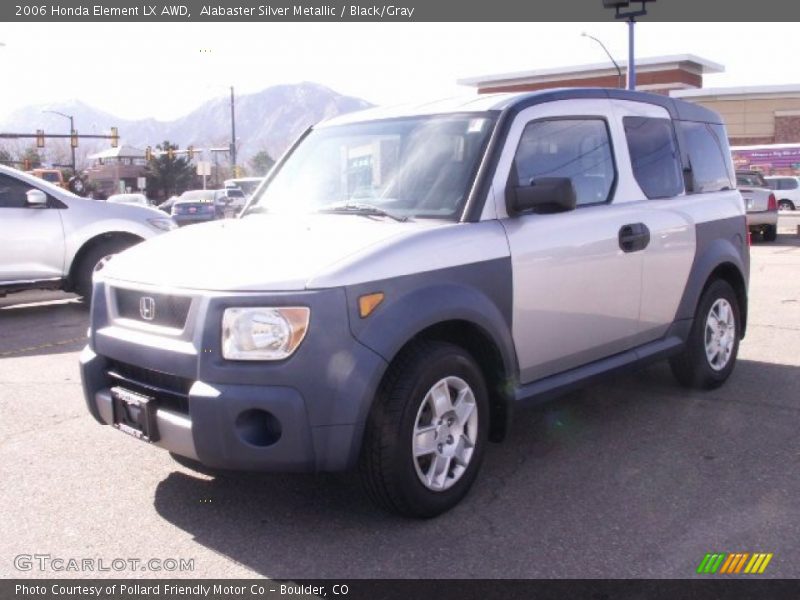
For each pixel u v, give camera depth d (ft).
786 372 21.48
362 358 11.64
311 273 11.70
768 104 146.51
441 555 11.62
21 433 17.06
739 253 20.15
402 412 11.96
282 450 11.48
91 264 32.12
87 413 18.43
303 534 12.34
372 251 12.21
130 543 12.12
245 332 11.49
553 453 15.60
